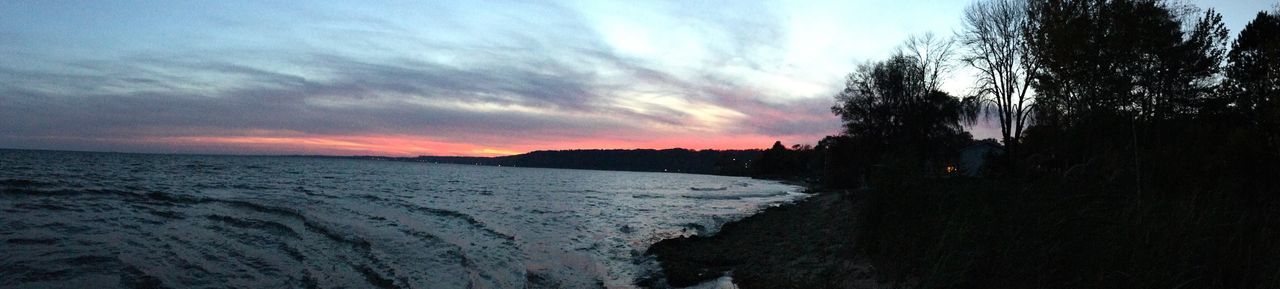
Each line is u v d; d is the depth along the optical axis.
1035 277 6.33
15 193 25.55
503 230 17.19
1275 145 10.10
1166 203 8.09
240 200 25.59
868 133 41.28
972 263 6.98
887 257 9.10
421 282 9.55
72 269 10.27
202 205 23.17
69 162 77.06
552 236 16.31
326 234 14.94
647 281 9.82
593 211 27.03
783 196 47.19
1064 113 19.19
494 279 9.90
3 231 14.02
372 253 12.18
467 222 19.47
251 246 12.95
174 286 9.30
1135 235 6.86
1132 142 12.19
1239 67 11.65
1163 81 10.65
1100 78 10.15
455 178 75.38
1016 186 12.47
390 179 62.66
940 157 36.47
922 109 37.69
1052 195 9.88
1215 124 12.05
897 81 39.75
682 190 57.62
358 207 24.03
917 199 10.66
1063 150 18.50
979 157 43.56
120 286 9.27
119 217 18.30
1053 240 7.22
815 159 76.69
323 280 9.67
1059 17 10.52
